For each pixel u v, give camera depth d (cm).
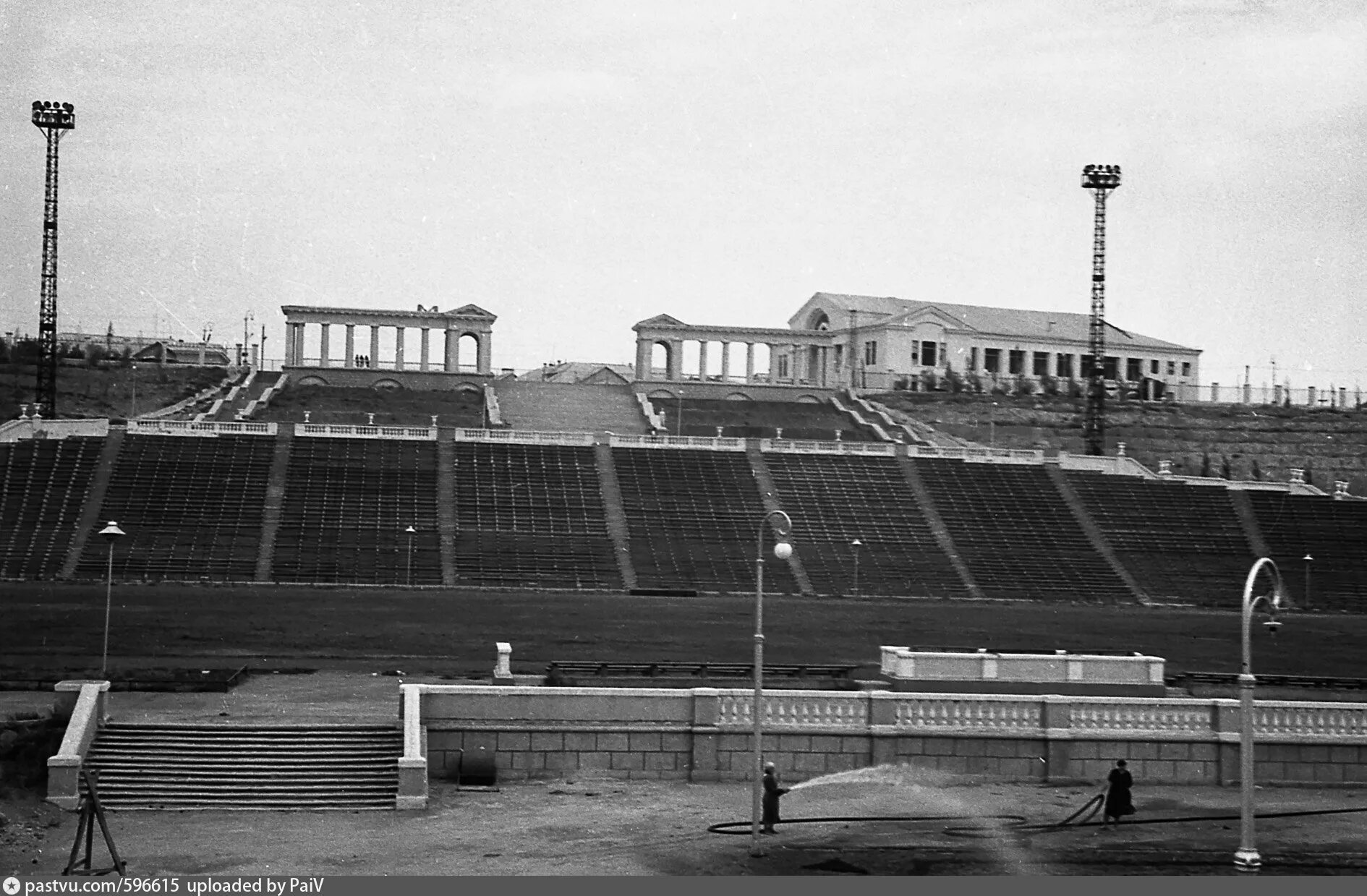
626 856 5294
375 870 5053
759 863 5241
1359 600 14162
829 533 14600
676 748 6600
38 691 7838
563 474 15225
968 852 5438
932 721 6669
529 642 10181
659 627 11012
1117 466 16888
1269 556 15062
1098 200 18288
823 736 6612
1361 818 6131
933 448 16800
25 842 5366
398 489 14525
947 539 14738
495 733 6512
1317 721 6825
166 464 14425
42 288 16062
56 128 16038
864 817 5944
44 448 14425
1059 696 7088
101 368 19438
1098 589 13938
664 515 14612
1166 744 6738
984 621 12012
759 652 5491
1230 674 9306
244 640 9962
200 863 5122
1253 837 5281
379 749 6444
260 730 6519
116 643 9700
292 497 14138
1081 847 5547
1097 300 18288
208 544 13088
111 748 6325
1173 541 15162
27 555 12569
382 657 9500
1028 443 19988
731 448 16250
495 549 13562
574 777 6544
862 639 10850
